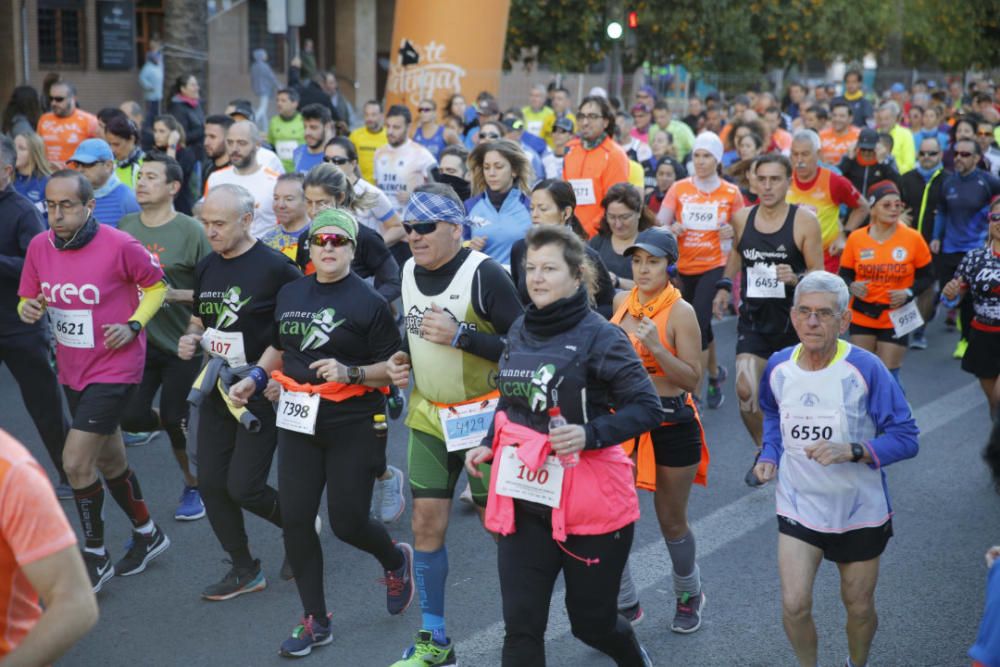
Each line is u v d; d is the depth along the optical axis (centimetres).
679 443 462
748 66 2634
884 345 767
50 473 681
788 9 2692
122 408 517
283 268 498
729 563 557
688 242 838
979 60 3381
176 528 598
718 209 827
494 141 661
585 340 357
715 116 1766
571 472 355
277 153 1305
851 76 1945
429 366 436
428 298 437
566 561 362
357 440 450
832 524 391
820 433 390
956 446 761
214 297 498
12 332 579
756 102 1645
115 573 537
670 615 497
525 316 369
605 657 456
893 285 757
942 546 585
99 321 508
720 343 1064
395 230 793
